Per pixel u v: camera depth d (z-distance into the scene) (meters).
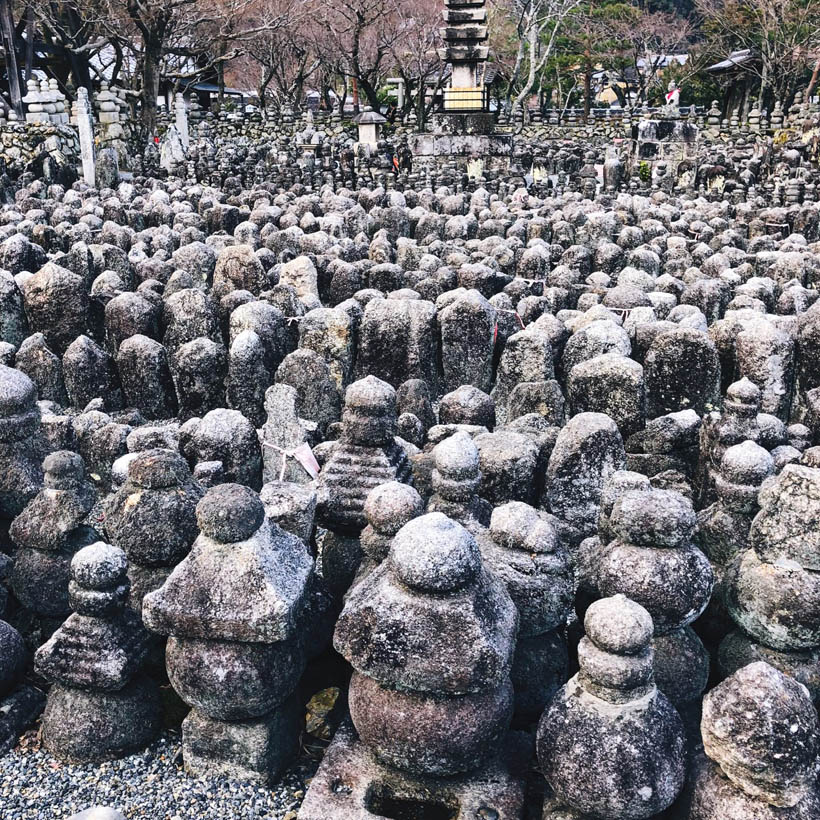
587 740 2.79
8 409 4.70
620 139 33.34
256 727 3.34
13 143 26.20
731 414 5.00
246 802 3.29
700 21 46.03
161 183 20.91
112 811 2.24
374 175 24.06
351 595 3.14
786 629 3.29
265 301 7.70
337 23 36.16
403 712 2.92
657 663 3.25
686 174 24.66
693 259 11.38
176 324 7.59
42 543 4.02
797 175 22.92
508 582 3.40
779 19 35.94
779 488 3.44
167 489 3.88
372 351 7.52
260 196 17.17
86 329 8.17
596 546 4.08
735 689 2.66
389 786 3.18
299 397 6.60
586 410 6.05
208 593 3.17
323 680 3.91
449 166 23.12
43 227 11.95
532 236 13.23
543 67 42.03
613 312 7.89
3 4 28.22
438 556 2.85
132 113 34.50
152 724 3.61
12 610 4.27
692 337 6.26
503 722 3.02
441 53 24.36
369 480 4.18
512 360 6.96
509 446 4.78
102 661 3.44
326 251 11.12
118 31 31.94
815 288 9.98
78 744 3.47
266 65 39.16
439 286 9.32
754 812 2.66
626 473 4.07
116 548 3.51
